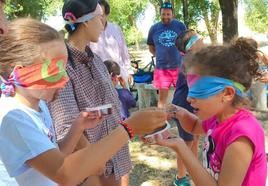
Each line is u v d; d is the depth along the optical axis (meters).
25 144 1.46
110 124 2.47
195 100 1.79
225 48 1.80
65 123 2.14
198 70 1.76
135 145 5.33
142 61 14.53
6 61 1.48
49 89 1.52
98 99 2.42
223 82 1.74
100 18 2.38
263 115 6.14
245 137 1.68
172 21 6.22
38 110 1.62
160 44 6.25
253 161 1.71
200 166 1.78
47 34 1.51
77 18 2.31
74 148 1.95
